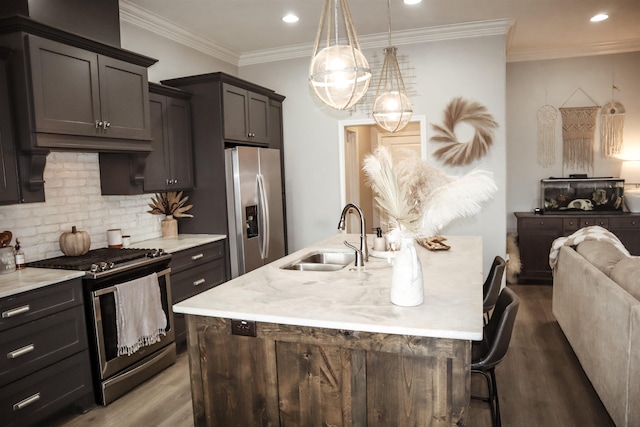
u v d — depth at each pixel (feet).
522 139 19.33
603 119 18.47
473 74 15.47
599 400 9.04
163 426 8.48
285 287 7.24
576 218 17.11
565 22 15.03
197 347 6.37
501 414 8.60
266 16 13.50
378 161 7.97
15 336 7.76
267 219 14.56
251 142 14.98
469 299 6.31
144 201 13.09
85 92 9.59
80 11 9.91
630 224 16.66
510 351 11.51
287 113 17.69
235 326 6.09
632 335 6.88
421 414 5.37
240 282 7.63
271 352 5.98
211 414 6.41
